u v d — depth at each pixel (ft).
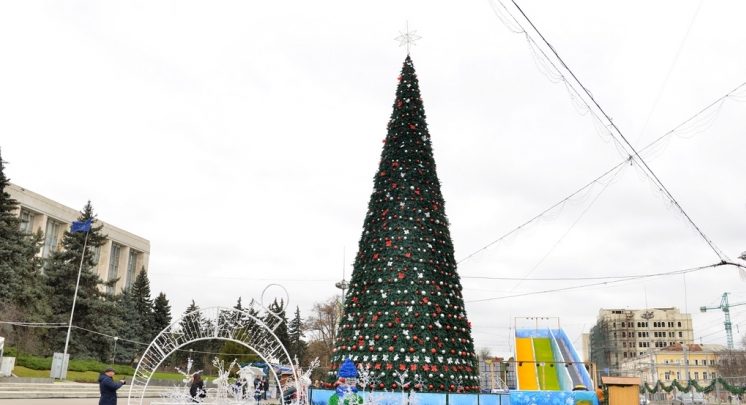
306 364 195.93
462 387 52.26
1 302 143.43
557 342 126.62
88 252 173.58
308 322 204.03
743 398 138.00
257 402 55.62
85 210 179.73
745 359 267.80
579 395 67.15
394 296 53.52
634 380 66.08
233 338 45.16
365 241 58.18
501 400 50.39
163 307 237.86
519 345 126.41
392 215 57.16
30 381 103.71
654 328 412.77
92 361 154.71
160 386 130.41
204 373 193.47
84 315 167.22
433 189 59.16
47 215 262.47
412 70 64.08
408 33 65.57
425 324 52.54
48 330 159.74
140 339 211.20
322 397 52.49
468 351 55.01
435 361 51.62
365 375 47.55
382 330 52.54
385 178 59.36
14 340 145.79
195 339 45.09
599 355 379.55
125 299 212.23
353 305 55.93
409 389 50.11
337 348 55.88
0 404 77.92
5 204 156.97
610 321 415.44
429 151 60.90
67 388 101.19
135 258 337.93
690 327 408.67
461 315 56.08
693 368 321.73
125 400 93.35
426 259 55.26
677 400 145.18
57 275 166.30
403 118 61.57
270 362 45.27
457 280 57.62
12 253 154.20
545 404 67.26
